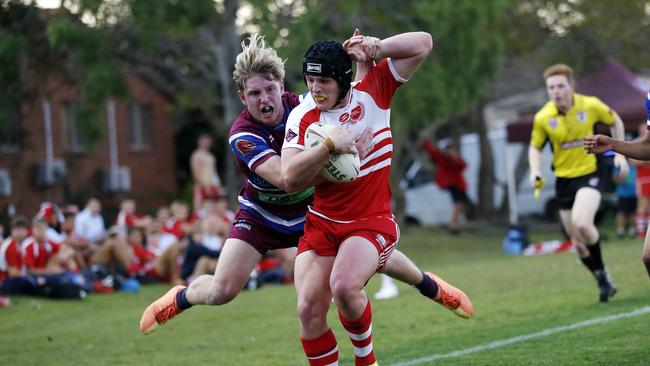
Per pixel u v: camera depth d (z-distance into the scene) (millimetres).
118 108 102188
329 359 18797
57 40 59719
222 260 21453
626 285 35688
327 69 17625
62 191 93312
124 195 101188
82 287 46844
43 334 35000
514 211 72562
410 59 18703
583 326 27094
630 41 97312
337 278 17828
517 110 113438
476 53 62875
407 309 34719
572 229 32375
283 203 21219
